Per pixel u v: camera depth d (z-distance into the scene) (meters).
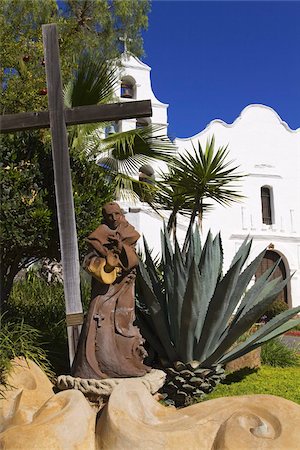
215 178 7.29
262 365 6.72
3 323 4.80
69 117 4.95
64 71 8.76
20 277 9.70
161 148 7.58
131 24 14.88
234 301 4.91
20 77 8.84
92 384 3.97
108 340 4.19
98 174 5.91
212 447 3.08
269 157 19.70
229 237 18.48
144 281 4.57
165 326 4.72
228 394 5.01
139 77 18.09
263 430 3.11
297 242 19.47
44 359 4.73
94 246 4.26
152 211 15.82
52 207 5.32
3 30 9.68
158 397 4.41
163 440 3.06
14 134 5.35
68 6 13.07
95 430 3.27
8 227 4.94
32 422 3.26
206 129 18.77
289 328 5.12
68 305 4.53
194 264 4.29
